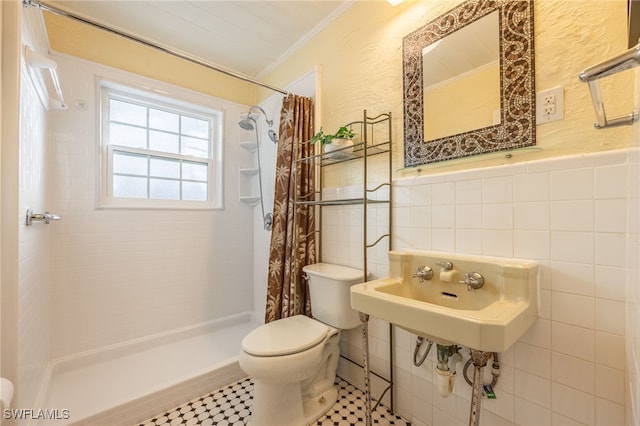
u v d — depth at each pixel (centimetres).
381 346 154
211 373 165
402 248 144
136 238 207
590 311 90
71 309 181
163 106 227
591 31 92
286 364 124
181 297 227
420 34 139
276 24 194
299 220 185
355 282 152
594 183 90
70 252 181
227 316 251
